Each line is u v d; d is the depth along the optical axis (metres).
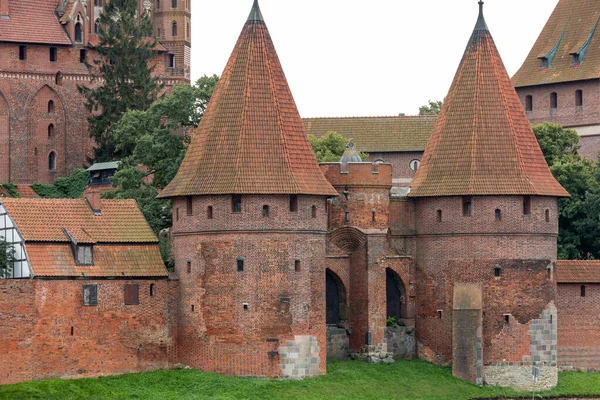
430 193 101.88
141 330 95.38
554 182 102.12
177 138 120.50
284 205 94.25
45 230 94.06
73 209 96.38
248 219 93.94
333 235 102.81
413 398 95.69
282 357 93.75
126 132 124.69
